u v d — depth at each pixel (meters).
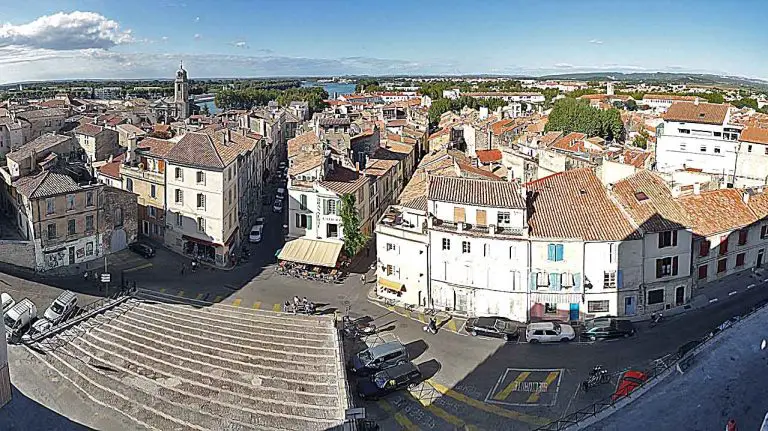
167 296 84.88
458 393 62.06
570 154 125.56
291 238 100.75
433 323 75.62
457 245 78.75
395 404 60.59
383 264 86.00
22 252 88.94
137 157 109.50
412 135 168.12
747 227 83.44
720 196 85.94
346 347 71.62
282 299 86.12
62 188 91.50
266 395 58.28
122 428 52.47
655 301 77.00
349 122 164.00
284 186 157.62
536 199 82.12
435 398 61.38
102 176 113.62
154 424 53.12
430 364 67.75
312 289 90.06
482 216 78.94
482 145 156.75
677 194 83.88
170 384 59.50
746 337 65.94
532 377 64.25
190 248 102.38
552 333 71.75
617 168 90.31
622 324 72.19
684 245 77.19
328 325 75.38
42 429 51.56
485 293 78.31
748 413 52.16
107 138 136.25
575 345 70.88
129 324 73.19
